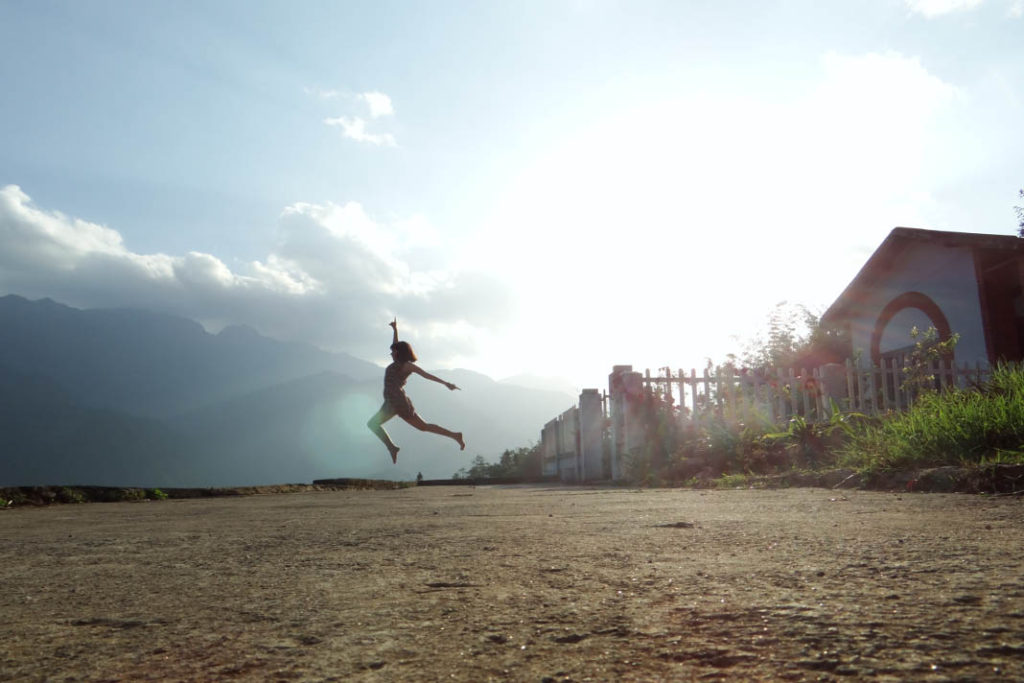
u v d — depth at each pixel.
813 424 8.91
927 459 5.71
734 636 1.26
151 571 2.50
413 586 1.94
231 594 1.96
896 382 11.41
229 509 6.52
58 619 1.72
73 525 5.04
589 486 11.70
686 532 2.91
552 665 1.16
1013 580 1.63
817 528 2.86
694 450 10.27
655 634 1.31
